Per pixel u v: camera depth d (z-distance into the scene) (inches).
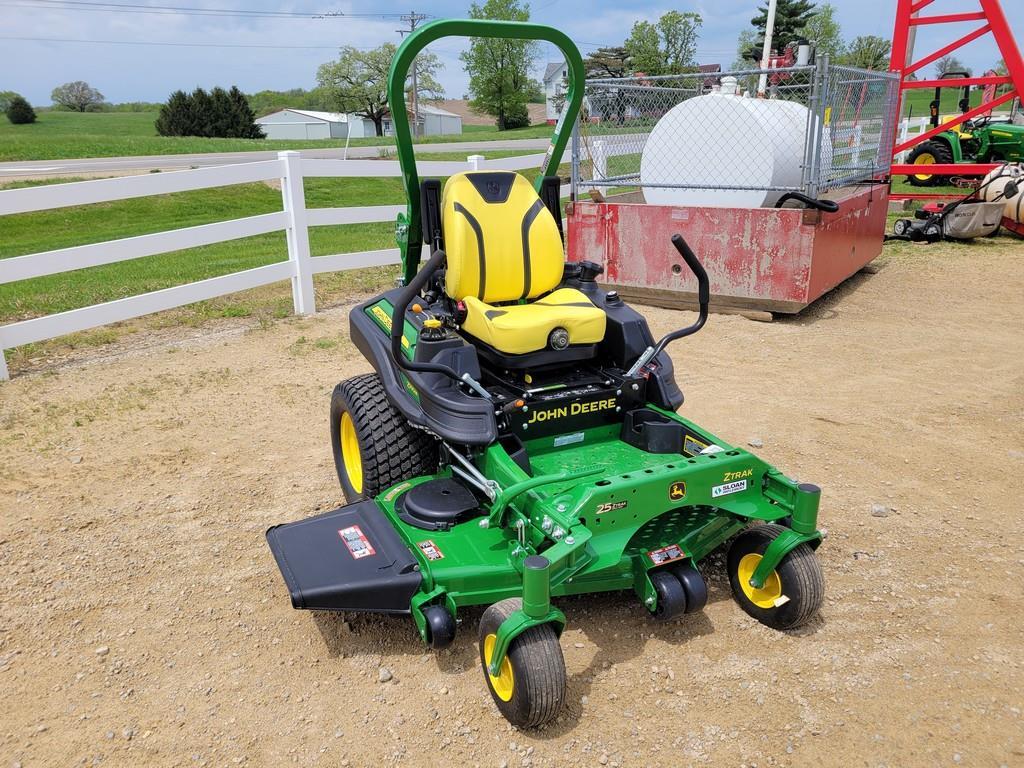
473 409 130.6
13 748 106.0
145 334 298.5
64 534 157.8
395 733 108.7
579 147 346.6
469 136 1705.2
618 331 149.8
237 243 545.3
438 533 123.6
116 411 221.0
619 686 116.7
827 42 2564.0
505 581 117.1
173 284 382.9
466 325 147.4
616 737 107.5
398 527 125.5
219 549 153.2
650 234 327.9
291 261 319.3
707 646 125.6
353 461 169.8
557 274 157.2
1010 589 141.3
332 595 112.1
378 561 118.6
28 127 2743.6
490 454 128.0
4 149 1229.1
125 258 266.2
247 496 173.8
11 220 649.6
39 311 331.0
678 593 119.5
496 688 109.3
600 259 345.1
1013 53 471.5
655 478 117.1
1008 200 478.9
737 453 126.2
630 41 2267.5
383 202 821.2
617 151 359.3
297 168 310.7
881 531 159.9
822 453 194.7
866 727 109.6
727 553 146.1
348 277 400.5
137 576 144.3
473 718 111.0
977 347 278.2
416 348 138.9
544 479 115.0
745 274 309.0
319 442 202.2
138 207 727.7
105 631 129.6
